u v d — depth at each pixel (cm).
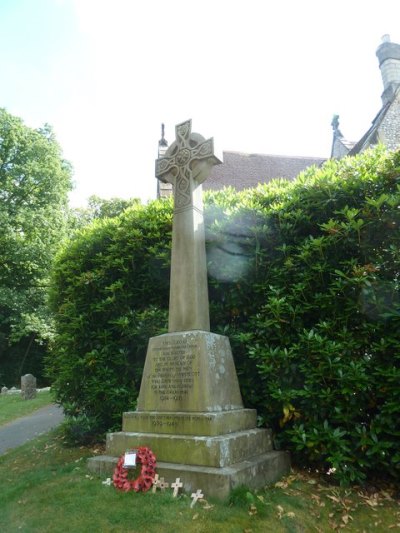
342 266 500
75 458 563
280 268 539
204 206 616
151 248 628
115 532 318
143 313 615
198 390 446
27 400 1658
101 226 735
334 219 524
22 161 2611
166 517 334
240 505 349
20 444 771
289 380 480
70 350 668
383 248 487
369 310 457
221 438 400
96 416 640
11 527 344
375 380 438
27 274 2670
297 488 409
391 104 1623
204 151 539
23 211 2516
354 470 414
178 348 476
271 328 508
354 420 449
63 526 331
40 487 432
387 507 387
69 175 2889
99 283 665
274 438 494
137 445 444
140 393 495
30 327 2523
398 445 418
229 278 565
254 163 1855
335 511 374
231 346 546
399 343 426
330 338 474
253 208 570
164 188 1548
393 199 460
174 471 392
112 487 402
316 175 570
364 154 571
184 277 516
